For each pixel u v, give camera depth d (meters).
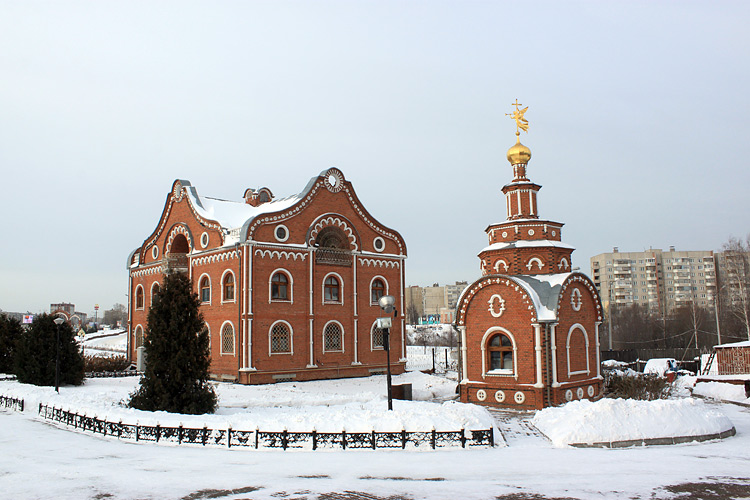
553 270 34.47
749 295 71.62
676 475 14.90
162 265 49.78
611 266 126.19
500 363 32.41
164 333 25.39
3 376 41.84
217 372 42.25
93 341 88.06
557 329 31.34
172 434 19.91
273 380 40.94
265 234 41.62
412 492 13.04
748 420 28.20
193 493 12.97
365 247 47.69
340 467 15.84
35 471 15.23
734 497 12.72
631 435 20.69
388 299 21.66
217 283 43.31
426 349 78.62
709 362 47.25
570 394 31.62
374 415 20.55
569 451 18.98
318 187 45.03
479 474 15.03
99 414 22.75
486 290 32.84
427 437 19.00
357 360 45.69
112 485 13.70
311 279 43.53
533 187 36.19
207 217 45.16
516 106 36.88
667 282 125.69
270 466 15.95
